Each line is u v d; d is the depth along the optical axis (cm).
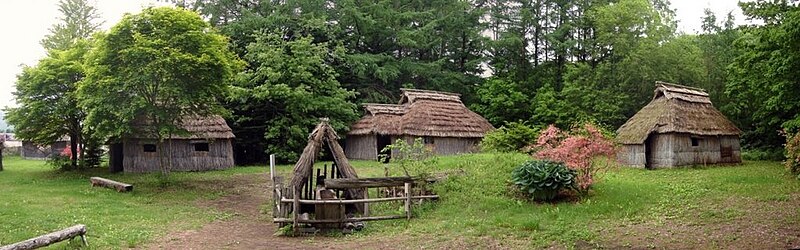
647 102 3412
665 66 3334
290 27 3619
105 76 1948
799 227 1095
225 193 1969
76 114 2541
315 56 3212
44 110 2470
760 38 1970
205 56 1914
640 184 1700
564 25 4025
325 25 3628
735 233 1096
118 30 1917
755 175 1853
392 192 1614
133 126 2289
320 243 1210
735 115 3184
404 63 4012
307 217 1345
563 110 3541
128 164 2589
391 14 3919
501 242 1127
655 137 2466
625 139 2517
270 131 3077
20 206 1526
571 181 1446
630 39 3472
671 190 1608
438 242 1157
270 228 1408
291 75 3153
